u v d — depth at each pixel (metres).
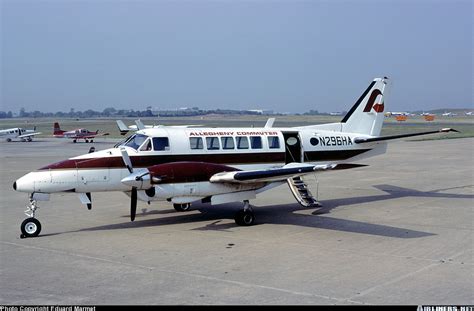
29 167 30.75
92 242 12.20
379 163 31.73
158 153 14.35
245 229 13.58
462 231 12.95
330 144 17.33
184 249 11.42
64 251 11.34
